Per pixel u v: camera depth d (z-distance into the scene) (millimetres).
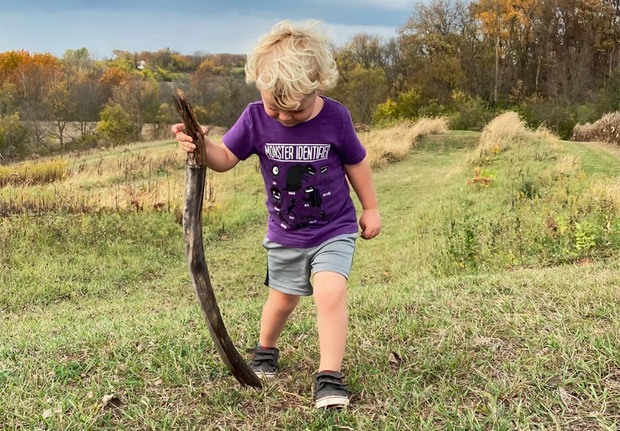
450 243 8102
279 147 2299
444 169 16500
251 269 8984
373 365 2689
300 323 3453
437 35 53000
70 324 4891
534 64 51688
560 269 5027
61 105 49656
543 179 11680
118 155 23328
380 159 17984
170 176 17078
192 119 2018
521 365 2539
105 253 9281
